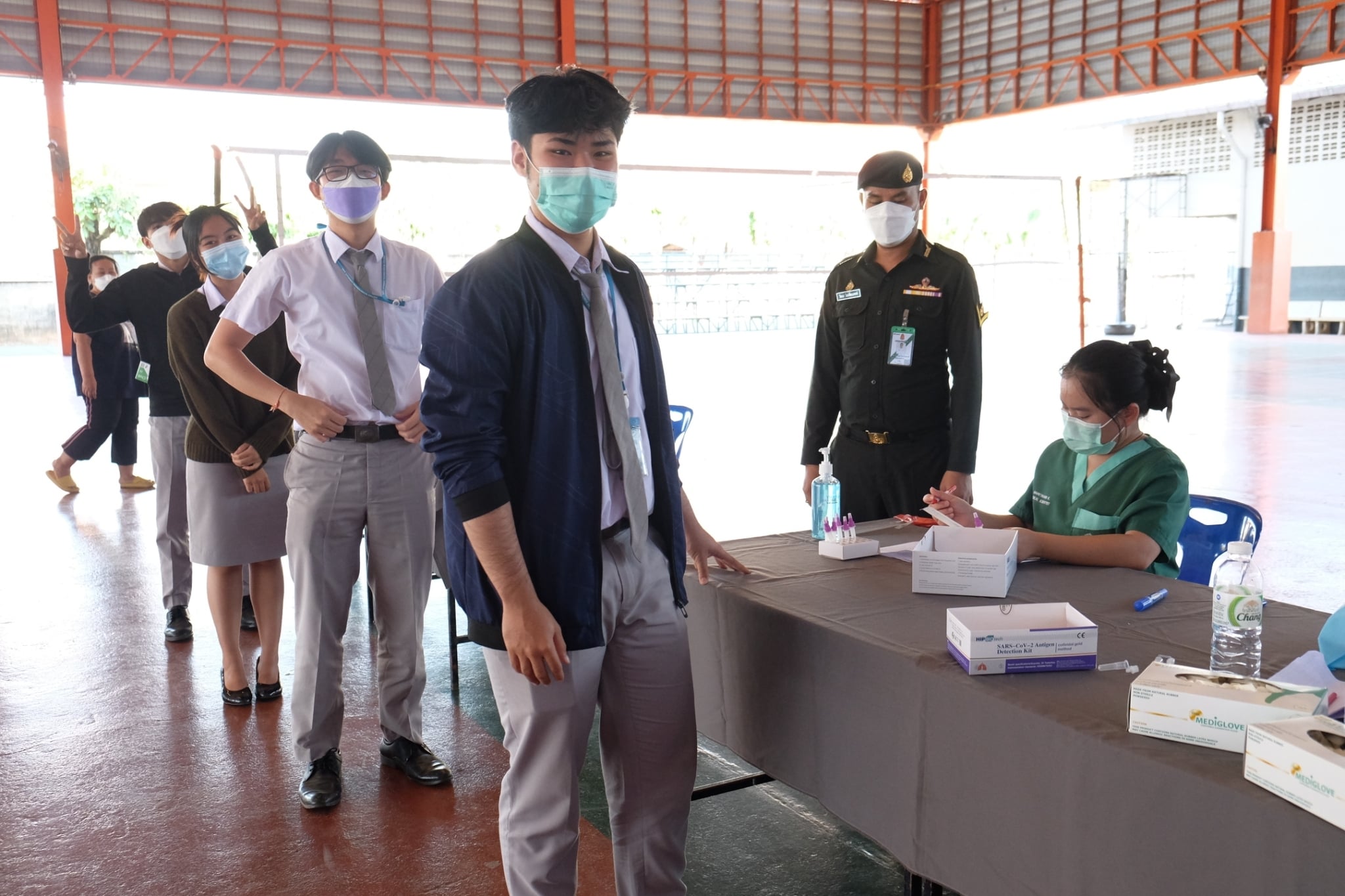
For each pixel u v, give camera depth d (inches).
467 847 90.9
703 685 81.1
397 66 546.6
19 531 211.3
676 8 615.8
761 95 650.2
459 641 130.0
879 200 107.7
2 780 104.0
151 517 223.6
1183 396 367.2
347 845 91.2
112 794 100.8
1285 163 594.6
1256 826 43.1
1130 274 764.0
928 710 59.7
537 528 59.3
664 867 68.7
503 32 567.2
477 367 57.1
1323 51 551.2
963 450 107.1
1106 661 60.2
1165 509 82.5
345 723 118.0
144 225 143.0
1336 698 49.0
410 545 98.7
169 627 146.2
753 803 99.6
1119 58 611.5
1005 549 79.6
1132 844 48.6
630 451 62.0
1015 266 820.0
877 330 111.0
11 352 658.8
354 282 94.2
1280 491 223.8
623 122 59.7
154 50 497.0
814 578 80.0
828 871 87.4
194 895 83.8
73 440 246.1
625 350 63.4
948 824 59.2
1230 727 47.6
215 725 117.0
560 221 59.3
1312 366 456.4
